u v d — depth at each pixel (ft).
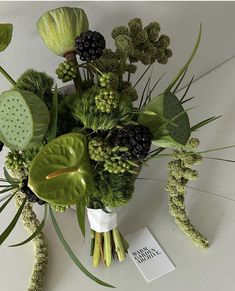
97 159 1.93
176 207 2.79
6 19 2.56
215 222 2.95
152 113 1.90
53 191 1.89
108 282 2.77
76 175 1.93
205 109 3.56
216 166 3.22
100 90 1.91
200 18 3.39
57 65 2.91
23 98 1.82
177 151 2.40
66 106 2.07
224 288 2.67
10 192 3.28
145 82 3.45
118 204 2.24
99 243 2.74
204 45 3.59
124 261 2.85
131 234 2.97
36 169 1.86
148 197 3.16
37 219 2.96
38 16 2.64
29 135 1.84
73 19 2.18
